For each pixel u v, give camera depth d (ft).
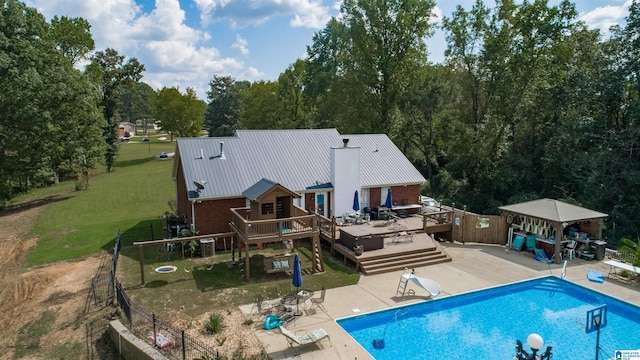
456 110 151.23
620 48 111.34
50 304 58.18
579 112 118.01
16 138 122.62
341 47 165.68
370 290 59.67
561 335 48.75
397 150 104.22
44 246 86.38
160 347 43.37
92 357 45.16
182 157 84.89
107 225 100.27
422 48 153.89
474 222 83.66
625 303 55.62
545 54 131.13
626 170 106.32
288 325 48.91
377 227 81.76
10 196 142.31
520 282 62.69
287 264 64.59
